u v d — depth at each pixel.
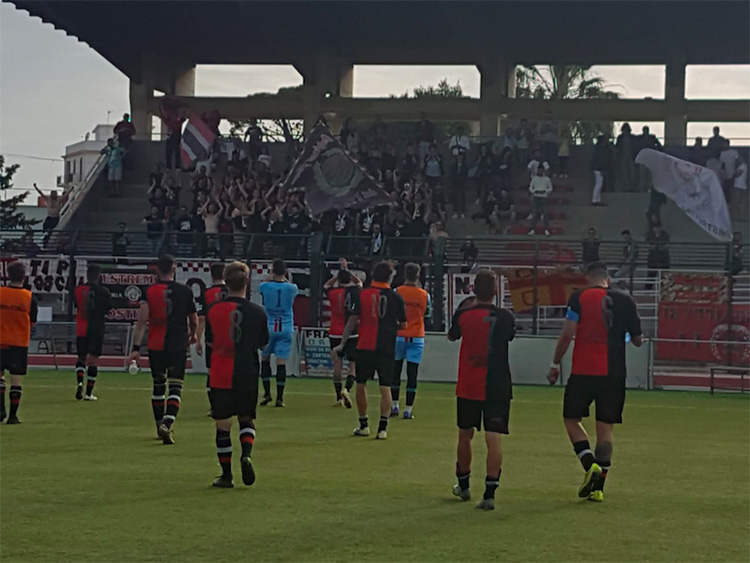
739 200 34.38
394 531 8.24
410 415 16.53
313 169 29.70
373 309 13.82
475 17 36.53
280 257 27.81
